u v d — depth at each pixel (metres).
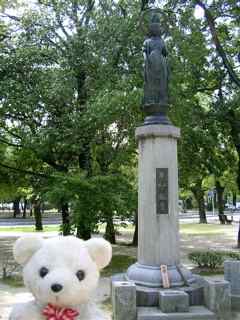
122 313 8.43
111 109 13.75
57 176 14.87
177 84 15.34
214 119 21.19
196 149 20.69
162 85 10.16
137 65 15.63
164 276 9.16
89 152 17.05
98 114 14.06
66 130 16.19
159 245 9.58
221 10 19.59
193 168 22.16
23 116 17.44
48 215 53.69
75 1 18.16
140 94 13.57
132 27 15.99
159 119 9.98
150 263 9.56
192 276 9.75
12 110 16.56
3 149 19.50
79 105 16.80
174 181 9.86
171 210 9.73
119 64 16.38
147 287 9.11
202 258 15.05
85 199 14.20
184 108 15.62
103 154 16.98
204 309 8.75
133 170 19.59
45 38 18.25
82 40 17.02
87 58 16.77
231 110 21.17
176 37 15.72
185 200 68.06
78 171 15.84
